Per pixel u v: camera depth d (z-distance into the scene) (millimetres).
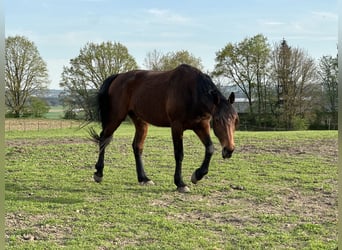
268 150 11625
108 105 8039
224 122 6344
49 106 37500
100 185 7457
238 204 6098
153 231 4840
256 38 36875
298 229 4906
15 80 36375
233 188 7129
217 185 7352
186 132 17391
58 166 9398
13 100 36562
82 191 6980
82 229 4918
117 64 37438
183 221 5238
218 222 5211
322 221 5230
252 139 13969
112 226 5031
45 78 37344
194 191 6910
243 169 8867
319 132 17422
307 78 33500
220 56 38469
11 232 4797
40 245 4352
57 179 7977
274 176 8086
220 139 6391
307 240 4535
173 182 7660
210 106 6555
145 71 7824
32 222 5195
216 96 6406
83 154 11109
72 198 6465
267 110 36375
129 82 7762
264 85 36469
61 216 5453
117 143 13367
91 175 8398
